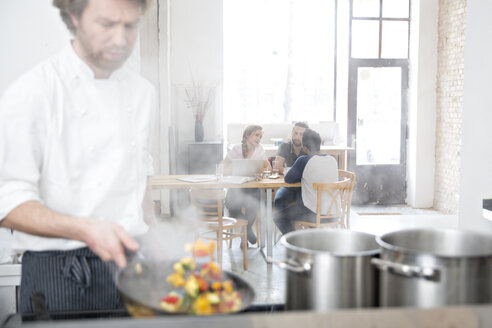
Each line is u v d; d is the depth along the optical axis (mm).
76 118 1124
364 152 7195
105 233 973
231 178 3975
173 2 6617
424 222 5703
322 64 7469
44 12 1610
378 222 5723
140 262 1007
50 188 1110
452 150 6387
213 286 889
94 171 1152
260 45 7402
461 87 6168
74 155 1125
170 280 919
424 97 6812
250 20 7344
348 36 7086
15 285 1809
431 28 6727
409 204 7098
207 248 979
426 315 700
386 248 858
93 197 1144
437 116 6785
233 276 963
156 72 5730
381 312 699
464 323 706
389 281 853
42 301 991
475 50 3332
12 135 1041
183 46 6699
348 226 3945
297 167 3730
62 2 1031
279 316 690
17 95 1054
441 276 795
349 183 3793
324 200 3717
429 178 6887
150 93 1264
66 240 1138
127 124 1199
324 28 7395
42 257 1139
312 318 696
